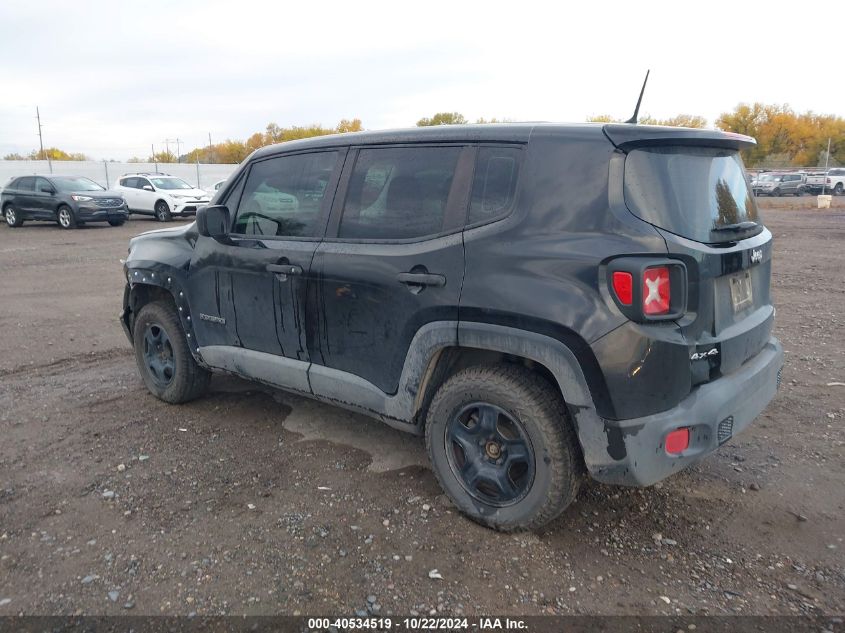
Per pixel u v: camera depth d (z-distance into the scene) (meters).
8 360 6.19
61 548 3.03
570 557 2.96
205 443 4.20
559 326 2.76
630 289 2.64
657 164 2.86
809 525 3.25
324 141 3.86
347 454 4.03
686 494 3.55
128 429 4.44
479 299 2.98
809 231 19.06
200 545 3.05
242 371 4.27
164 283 4.66
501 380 3.02
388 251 3.37
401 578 2.81
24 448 4.13
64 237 18.56
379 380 3.50
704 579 2.82
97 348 6.62
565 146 2.93
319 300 3.66
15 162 37.28
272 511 3.36
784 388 5.21
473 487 3.22
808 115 78.00
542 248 2.86
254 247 4.02
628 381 2.68
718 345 2.94
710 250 2.85
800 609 2.63
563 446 2.91
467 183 3.18
